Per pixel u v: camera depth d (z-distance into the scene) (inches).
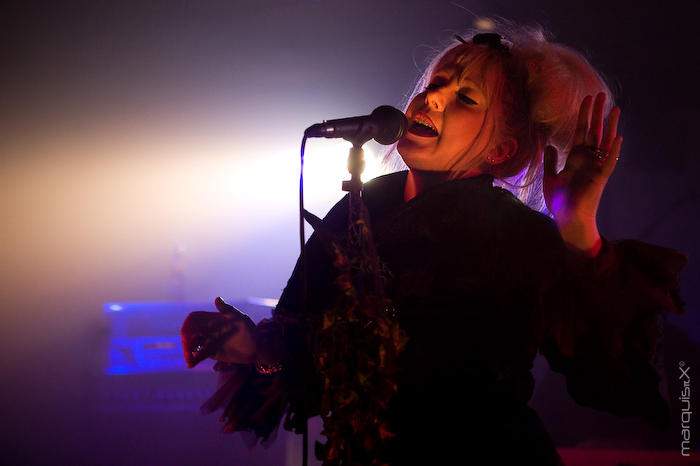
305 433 77.7
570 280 73.1
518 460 73.0
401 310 76.0
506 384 74.8
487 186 79.9
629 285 71.2
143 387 272.5
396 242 78.9
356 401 69.6
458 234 77.7
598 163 70.7
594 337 72.5
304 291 77.4
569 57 88.1
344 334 70.9
